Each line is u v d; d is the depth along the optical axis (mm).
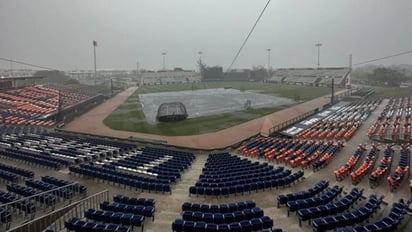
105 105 90625
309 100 92500
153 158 37438
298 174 28031
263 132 53688
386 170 28922
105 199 24359
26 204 20844
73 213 21094
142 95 118062
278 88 131375
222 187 25250
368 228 16859
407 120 55031
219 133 53562
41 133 54406
